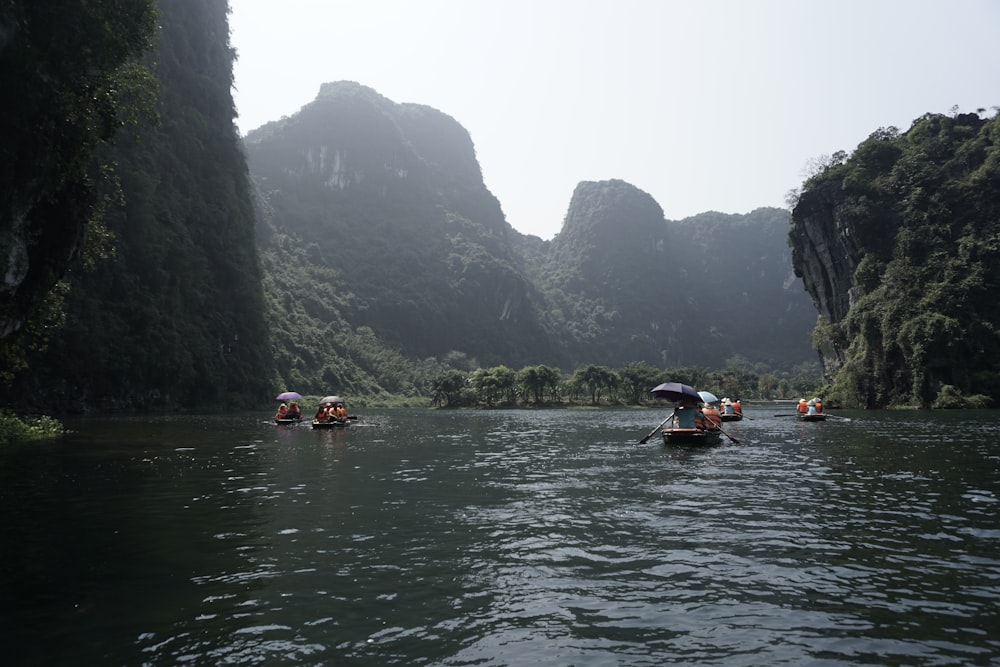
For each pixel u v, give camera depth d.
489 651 4.75
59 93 14.41
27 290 17.27
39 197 15.46
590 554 7.45
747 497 11.15
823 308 90.62
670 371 118.50
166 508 10.27
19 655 4.63
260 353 83.06
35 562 7.05
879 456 17.61
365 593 6.06
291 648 4.79
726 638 4.99
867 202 78.44
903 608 5.61
